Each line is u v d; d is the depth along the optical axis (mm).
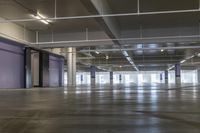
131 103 4984
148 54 28672
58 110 3805
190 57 29922
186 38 15656
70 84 23562
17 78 16094
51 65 21938
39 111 3680
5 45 14797
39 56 19203
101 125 2551
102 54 27203
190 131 2246
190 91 11047
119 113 3422
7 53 15008
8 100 5949
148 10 12305
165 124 2574
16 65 15984
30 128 2422
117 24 14422
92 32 16672
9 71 15203
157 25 15367
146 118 2965
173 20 14203
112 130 2309
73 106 4418
